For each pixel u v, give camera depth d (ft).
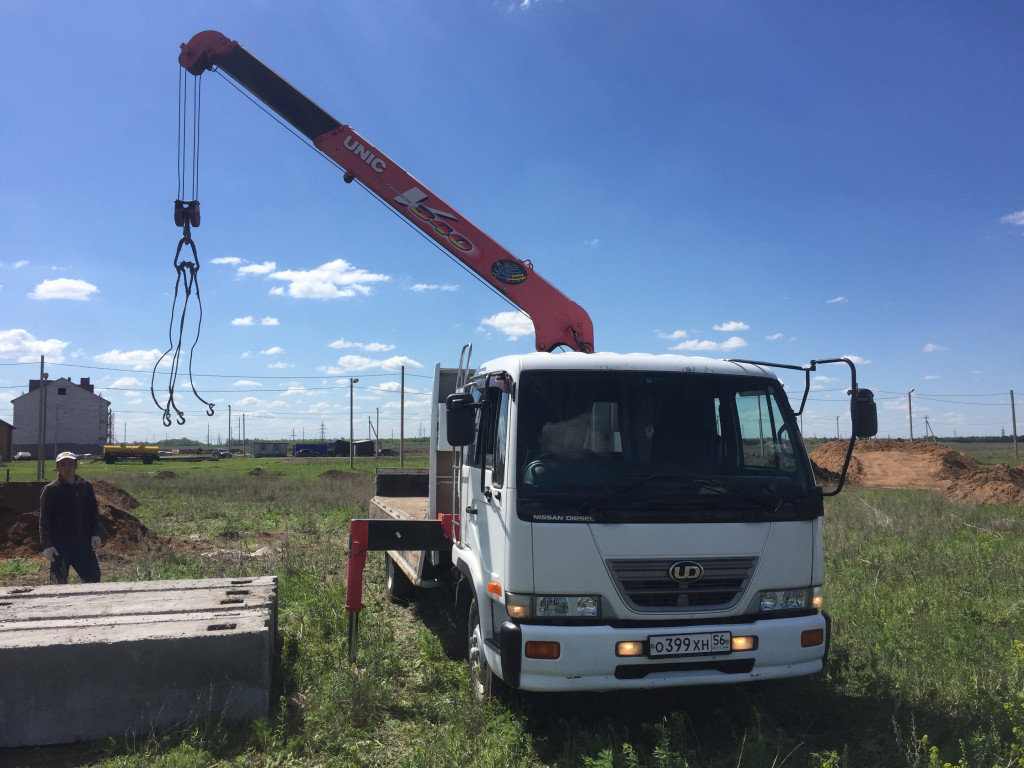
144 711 16.40
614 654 14.55
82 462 255.91
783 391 17.67
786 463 16.81
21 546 44.65
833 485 99.71
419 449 336.08
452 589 27.71
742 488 16.10
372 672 19.70
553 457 15.74
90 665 16.25
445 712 17.19
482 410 18.80
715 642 14.87
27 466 210.38
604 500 15.20
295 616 26.22
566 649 14.51
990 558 33.45
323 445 330.34
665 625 14.99
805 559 16.02
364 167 30.94
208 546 47.44
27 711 15.99
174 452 377.09
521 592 15.01
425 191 30.50
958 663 19.39
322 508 70.28
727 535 15.46
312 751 15.89
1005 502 69.21
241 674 16.87
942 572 31.58
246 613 18.79
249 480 118.93
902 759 14.71
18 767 15.12
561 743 16.21
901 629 22.52
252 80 31.12
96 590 21.76
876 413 16.48
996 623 23.99
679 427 16.62
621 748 15.39
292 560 36.60
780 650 15.28
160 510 70.64
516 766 14.93
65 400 333.42
